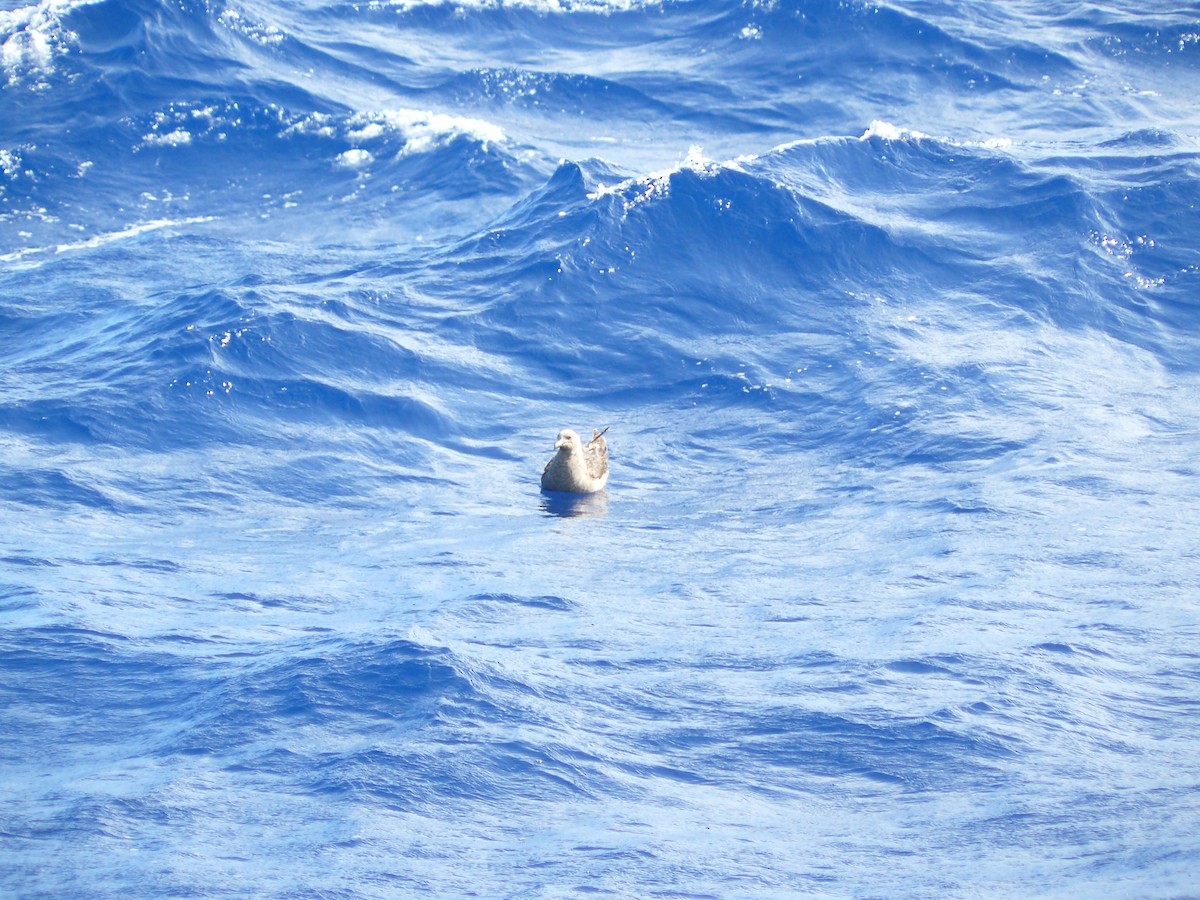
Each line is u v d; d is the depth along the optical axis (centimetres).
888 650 4328
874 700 3906
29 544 5853
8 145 13150
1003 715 3766
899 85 14288
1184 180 10388
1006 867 2877
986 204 10206
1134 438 7112
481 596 5056
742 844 3066
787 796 3353
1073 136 12619
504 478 7150
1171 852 2861
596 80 14625
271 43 15225
